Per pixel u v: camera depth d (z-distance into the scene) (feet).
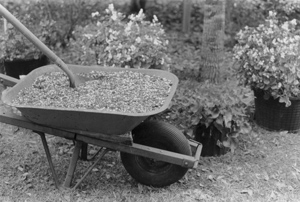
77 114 10.46
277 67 13.60
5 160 12.50
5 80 12.25
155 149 11.14
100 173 12.17
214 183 11.94
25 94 11.41
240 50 14.64
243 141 13.65
